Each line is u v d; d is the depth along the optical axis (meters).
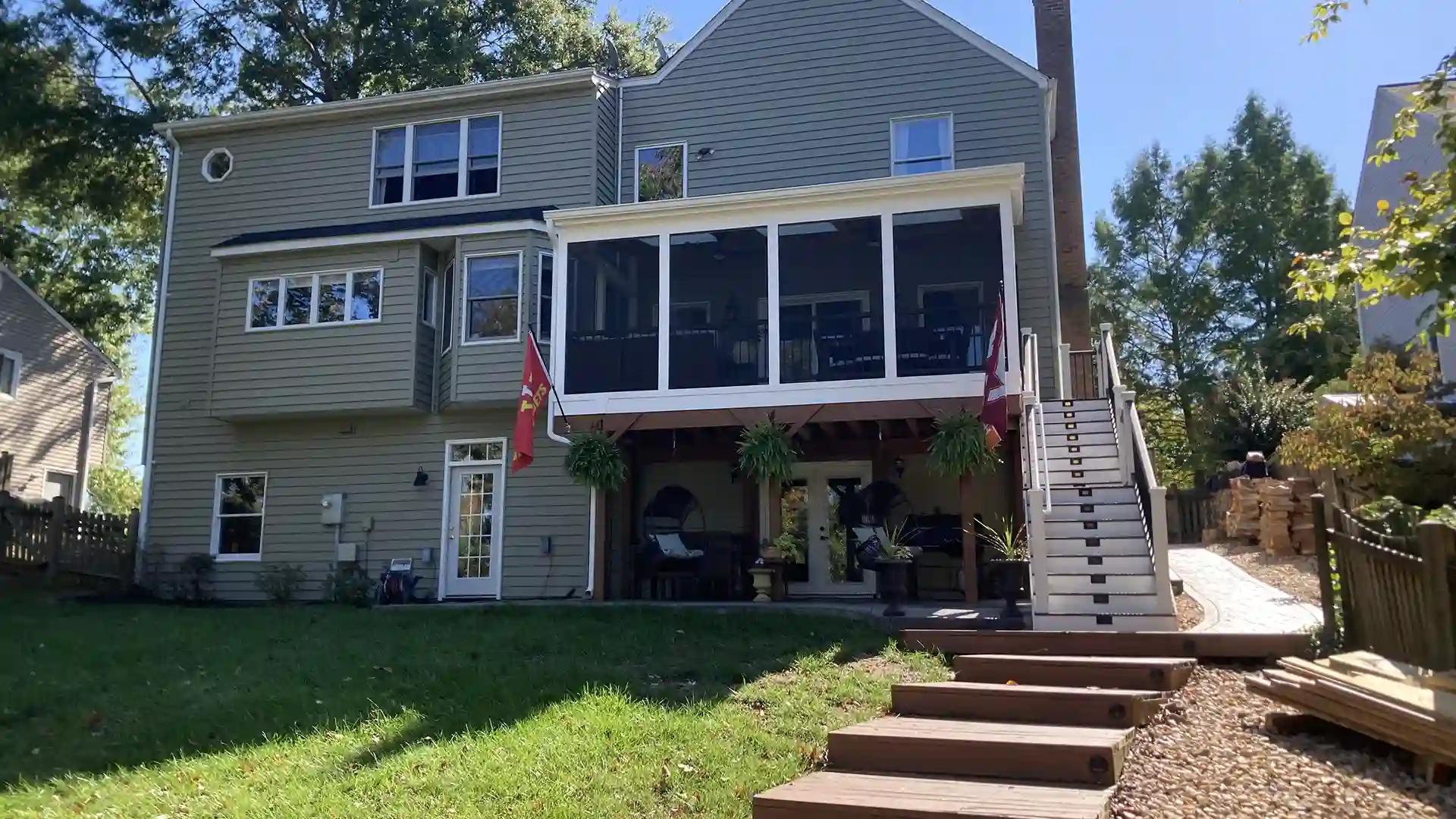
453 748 6.31
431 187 17.09
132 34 26.23
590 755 6.04
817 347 13.05
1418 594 6.67
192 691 8.12
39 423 25.44
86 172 26.52
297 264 16.45
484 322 15.66
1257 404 21.97
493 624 10.94
